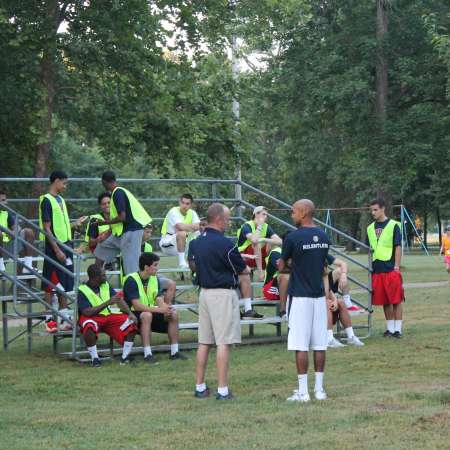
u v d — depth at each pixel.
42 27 26.48
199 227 15.82
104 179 13.76
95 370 12.54
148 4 27.91
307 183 63.81
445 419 8.70
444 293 24.47
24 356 14.11
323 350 9.95
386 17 41.06
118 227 13.84
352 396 10.05
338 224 66.38
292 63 42.50
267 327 18.16
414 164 39.88
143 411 9.52
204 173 33.03
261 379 11.43
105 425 8.84
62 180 14.27
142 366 12.81
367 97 40.19
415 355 13.12
